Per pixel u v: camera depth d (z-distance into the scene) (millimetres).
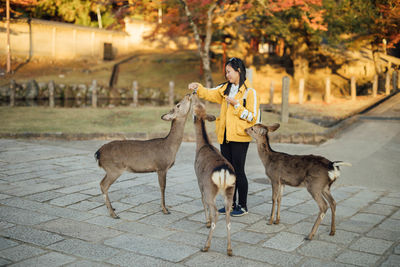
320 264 3672
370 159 8586
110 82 26281
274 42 28125
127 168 4984
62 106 20000
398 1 18781
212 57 31141
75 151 9367
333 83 25453
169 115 5066
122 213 5156
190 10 19453
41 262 3635
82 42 33375
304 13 17125
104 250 3936
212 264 3645
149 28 37250
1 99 22453
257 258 3795
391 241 4258
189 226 4699
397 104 17250
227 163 4051
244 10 19344
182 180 6945
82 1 34438
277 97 21906
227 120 4934
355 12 19422
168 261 3697
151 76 28344
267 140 4805
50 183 6559
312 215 5152
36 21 30016
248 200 5832
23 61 29297
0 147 9594
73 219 4879
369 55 30422
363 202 5734
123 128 11688
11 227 4543
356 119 13820
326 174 4195
